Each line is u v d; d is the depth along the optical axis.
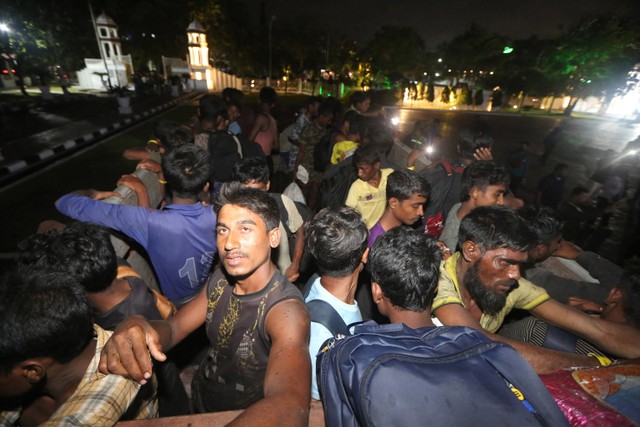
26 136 12.53
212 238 2.18
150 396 1.49
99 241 1.51
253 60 53.88
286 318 1.25
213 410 1.53
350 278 1.50
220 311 1.43
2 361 0.98
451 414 0.76
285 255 2.55
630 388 0.95
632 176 6.34
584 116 41.84
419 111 36.78
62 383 1.10
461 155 3.59
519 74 45.47
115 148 11.98
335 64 59.03
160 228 2.06
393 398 0.79
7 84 29.03
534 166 14.54
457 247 2.77
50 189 7.81
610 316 1.67
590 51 36.53
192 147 2.15
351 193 3.33
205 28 44.47
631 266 1.64
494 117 35.94
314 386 1.36
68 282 1.07
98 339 1.18
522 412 0.79
